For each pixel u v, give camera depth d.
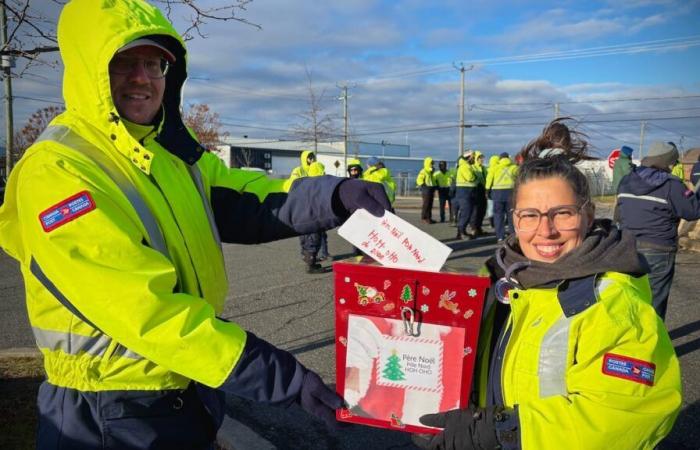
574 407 1.33
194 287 1.63
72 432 1.52
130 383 1.52
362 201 1.69
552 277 1.46
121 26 1.45
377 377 1.55
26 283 1.55
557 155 1.73
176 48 1.69
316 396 1.42
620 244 1.48
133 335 1.35
